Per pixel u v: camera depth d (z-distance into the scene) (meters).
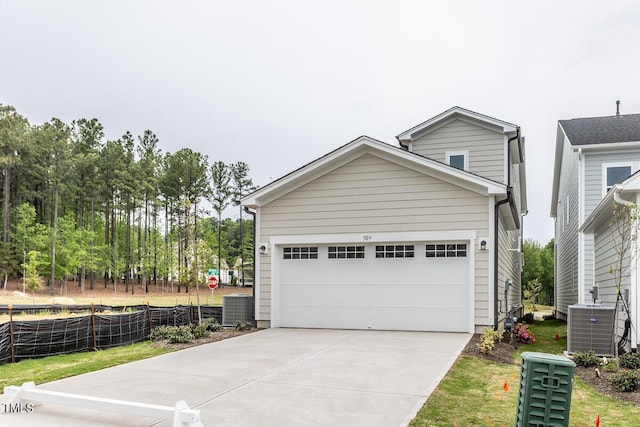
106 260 46.28
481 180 11.03
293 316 12.59
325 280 12.41
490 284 11.00
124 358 8.53
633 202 8.51
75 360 8.77
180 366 7.65
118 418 5.05
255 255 13.00
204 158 53.00
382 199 11.98
